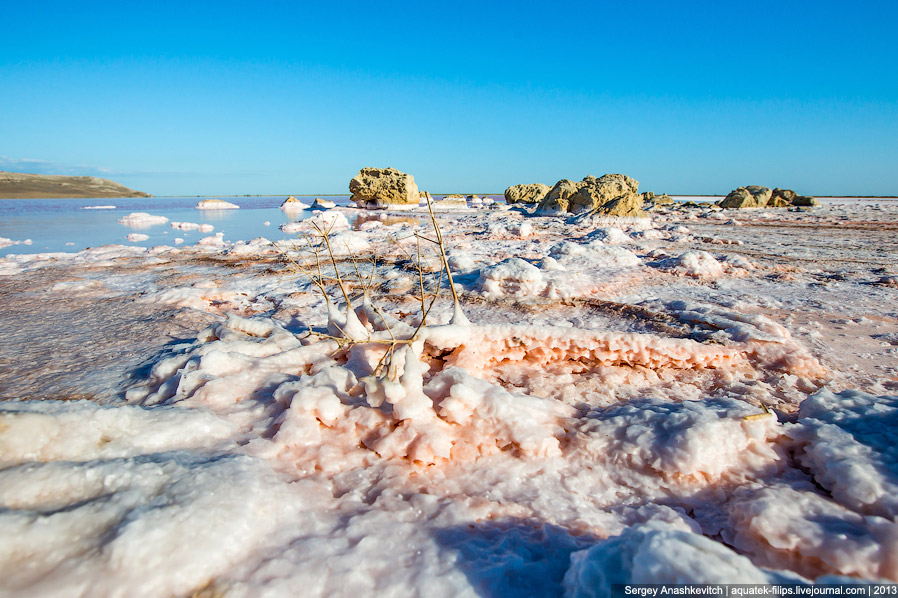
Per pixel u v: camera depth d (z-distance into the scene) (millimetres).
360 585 1672
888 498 1906
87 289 7891
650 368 4004
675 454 2395
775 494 2064
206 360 3369
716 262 8469
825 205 31094
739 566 1362
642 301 6164
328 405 2707
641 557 1433
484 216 25641
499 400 2721
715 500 2250
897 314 5641
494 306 6180
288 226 18453
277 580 1655
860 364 4094
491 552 1867
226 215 30422
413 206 36125
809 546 1746
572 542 1953
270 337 4168
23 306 6695
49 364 4223
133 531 1680
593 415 2973
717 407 2758
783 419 3062
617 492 2369
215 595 1604
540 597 1646
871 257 10023
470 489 2330
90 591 1553
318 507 2111
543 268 8008
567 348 4082
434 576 1716
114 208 40781
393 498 2188
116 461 2139
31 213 32531
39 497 1924
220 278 8992
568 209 24938
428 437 2465
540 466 2500
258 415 2904
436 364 3789
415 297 6719
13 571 1593
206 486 1975
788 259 9891
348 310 3850
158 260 11117
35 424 2232
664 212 26156
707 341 4441
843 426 2518
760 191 30109
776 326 4742
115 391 3572
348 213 31344
